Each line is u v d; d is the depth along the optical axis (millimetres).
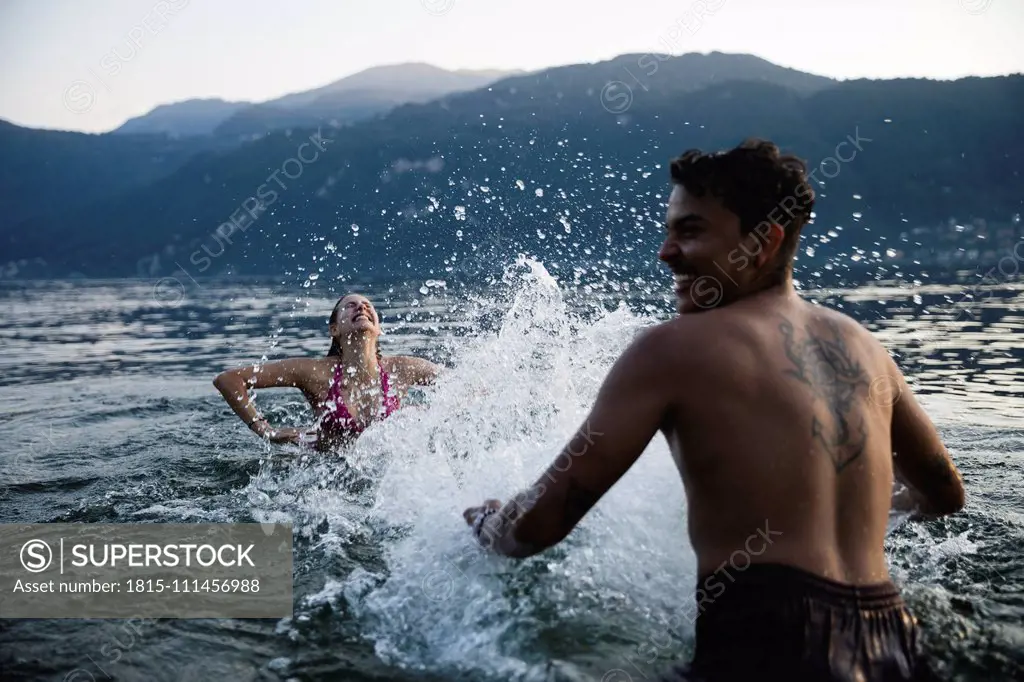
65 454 3463
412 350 5453
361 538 2291
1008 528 2133
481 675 1499
